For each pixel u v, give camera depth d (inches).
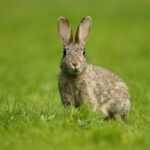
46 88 1540.4
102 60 2185.0
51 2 5374.0
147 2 5147.6
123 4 4980.3
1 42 2933.1
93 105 1021.2
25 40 3031.5
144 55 2415.1
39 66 2116.1
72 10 4515.3
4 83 1685.5
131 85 1466.5
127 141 746.2
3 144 737.6
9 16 4222.4
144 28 3508.9
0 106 992.2
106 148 713.0
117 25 3656.5
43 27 3634.4
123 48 2645.2
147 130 852.6
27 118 882.8
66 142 741.3
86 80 1002.1
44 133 784.9
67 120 864.9
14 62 2251.5
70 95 1010.7
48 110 949.8
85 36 1098.7
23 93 1409.9
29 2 5408.5
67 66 970.1
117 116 1099.3
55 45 2849.4
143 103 1222.3
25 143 740.7
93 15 4160.9
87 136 767.7
